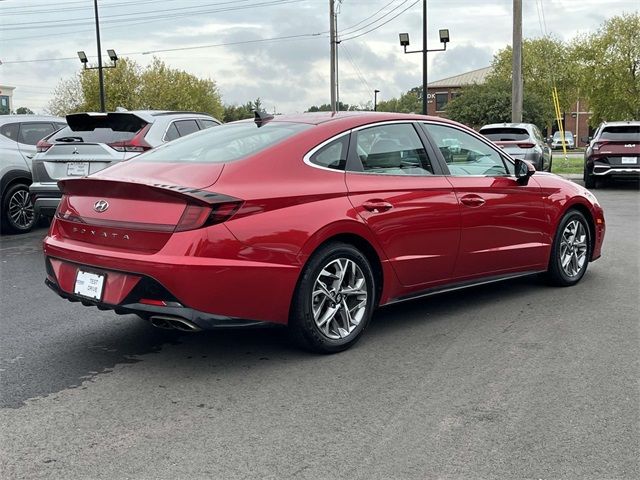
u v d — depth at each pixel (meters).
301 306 4.20
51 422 3.42
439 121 5.35
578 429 3.30
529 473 2.90
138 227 3.94
